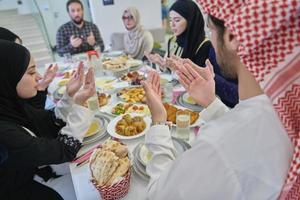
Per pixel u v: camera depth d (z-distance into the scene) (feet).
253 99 1.54
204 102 3.20
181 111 3.86
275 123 1.44
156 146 2.39
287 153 1.43
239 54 1.38
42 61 16.28
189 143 3.18
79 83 4.08
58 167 4.25
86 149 3.44
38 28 19.51
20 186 3.55
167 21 16.16
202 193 1.52
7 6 22.76
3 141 2.86
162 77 5.55
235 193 1.48
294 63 1.23
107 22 15.43
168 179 1.67
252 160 1.44
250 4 1.23
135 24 9.80
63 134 3.37
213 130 1.58
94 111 4.20
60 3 20.68
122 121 3.81
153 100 2.79
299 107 1.30
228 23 1.34
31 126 3.78
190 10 6.33
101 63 7.30
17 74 3.36
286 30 1.21
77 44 10.12
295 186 1.44
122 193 2.50
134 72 6.58
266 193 1.47
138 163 2.90
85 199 2.63
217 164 1.48
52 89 6.18
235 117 1.55
